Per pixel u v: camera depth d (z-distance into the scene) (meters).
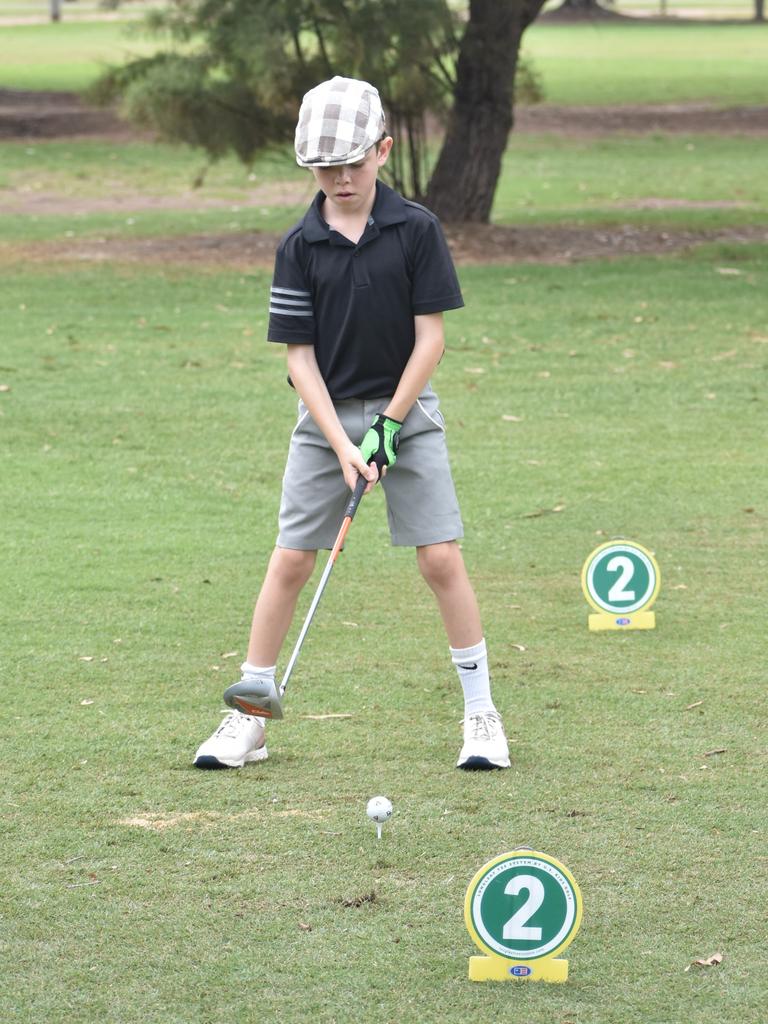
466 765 6.89
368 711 7.68
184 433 14.01
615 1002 5.02
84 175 36.66
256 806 6.52
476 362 16.92
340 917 5.58
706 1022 4.90
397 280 6.81
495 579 9.99
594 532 11.01
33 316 19.59
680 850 6.08
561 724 7.47
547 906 5.14
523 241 25.50
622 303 20.25
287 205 31.67
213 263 23.88
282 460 13.16
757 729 7.39
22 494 12.04
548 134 46.50
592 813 6.43
